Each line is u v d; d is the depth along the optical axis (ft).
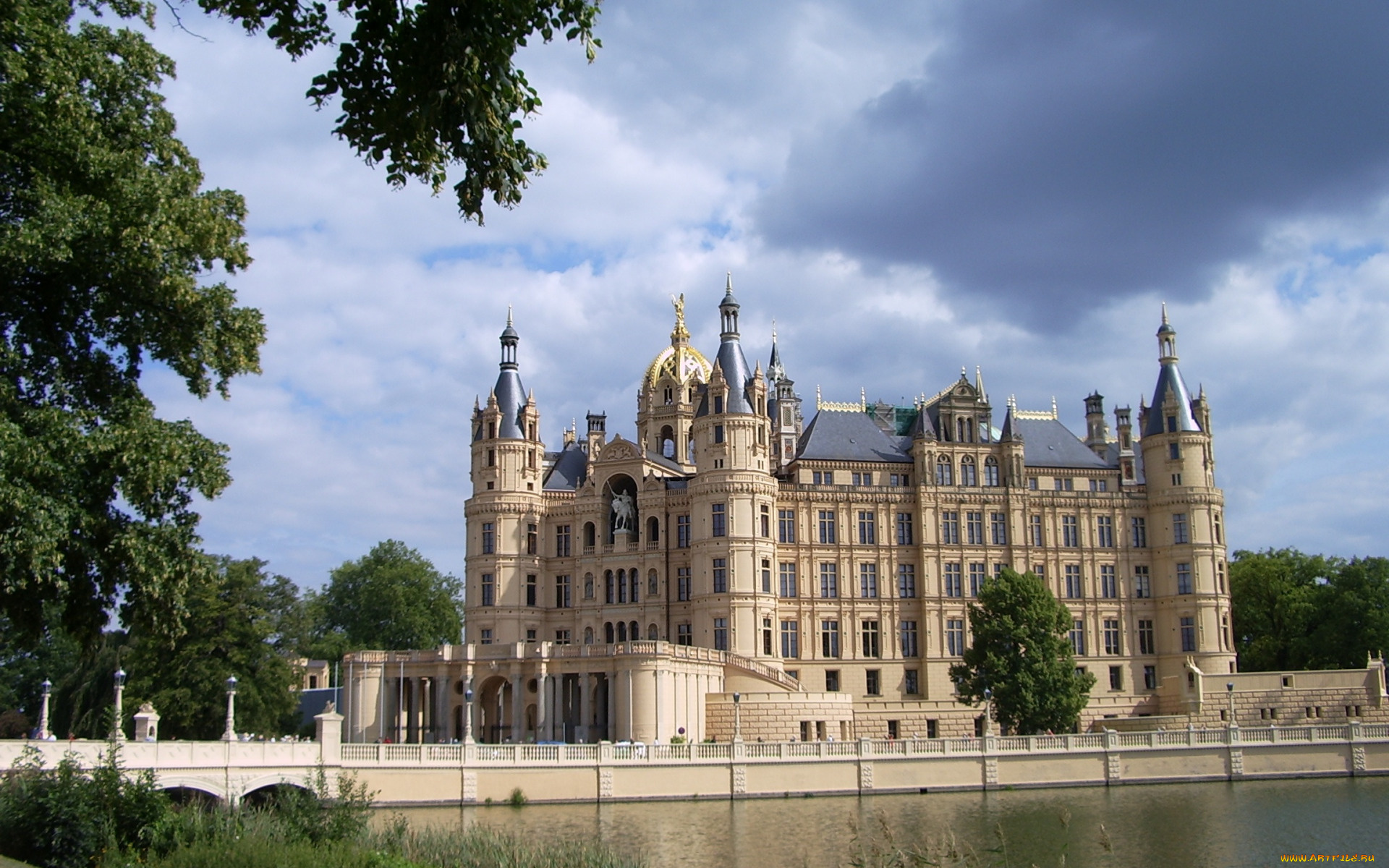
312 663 580.30
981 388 447.01
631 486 437.99
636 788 289.94
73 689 361.71
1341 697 403.34
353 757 265.75
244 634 343.05
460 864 157.07
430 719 397.80
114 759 167.43
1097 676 434.71
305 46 81.97
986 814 266.16
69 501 123.44
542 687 358.02
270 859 134.31
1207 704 403.95
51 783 148.05
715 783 296.10
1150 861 210.79
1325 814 261.85
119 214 126.82
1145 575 444.55
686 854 214.90
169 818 147.74
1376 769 334.24
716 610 401.08
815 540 426.92
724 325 421.59
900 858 128.98
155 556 129.90
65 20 133.18
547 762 285.02
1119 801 288.71
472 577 431.02
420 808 271.90
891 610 427.33
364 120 81.05
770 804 287.69
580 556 433.89
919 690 424.87
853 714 395.55
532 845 193.57
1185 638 433.48
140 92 138.10
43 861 141.59
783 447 481.05
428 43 74.59
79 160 126.93
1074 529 442.91
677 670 349.82
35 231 119.24
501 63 75.77
